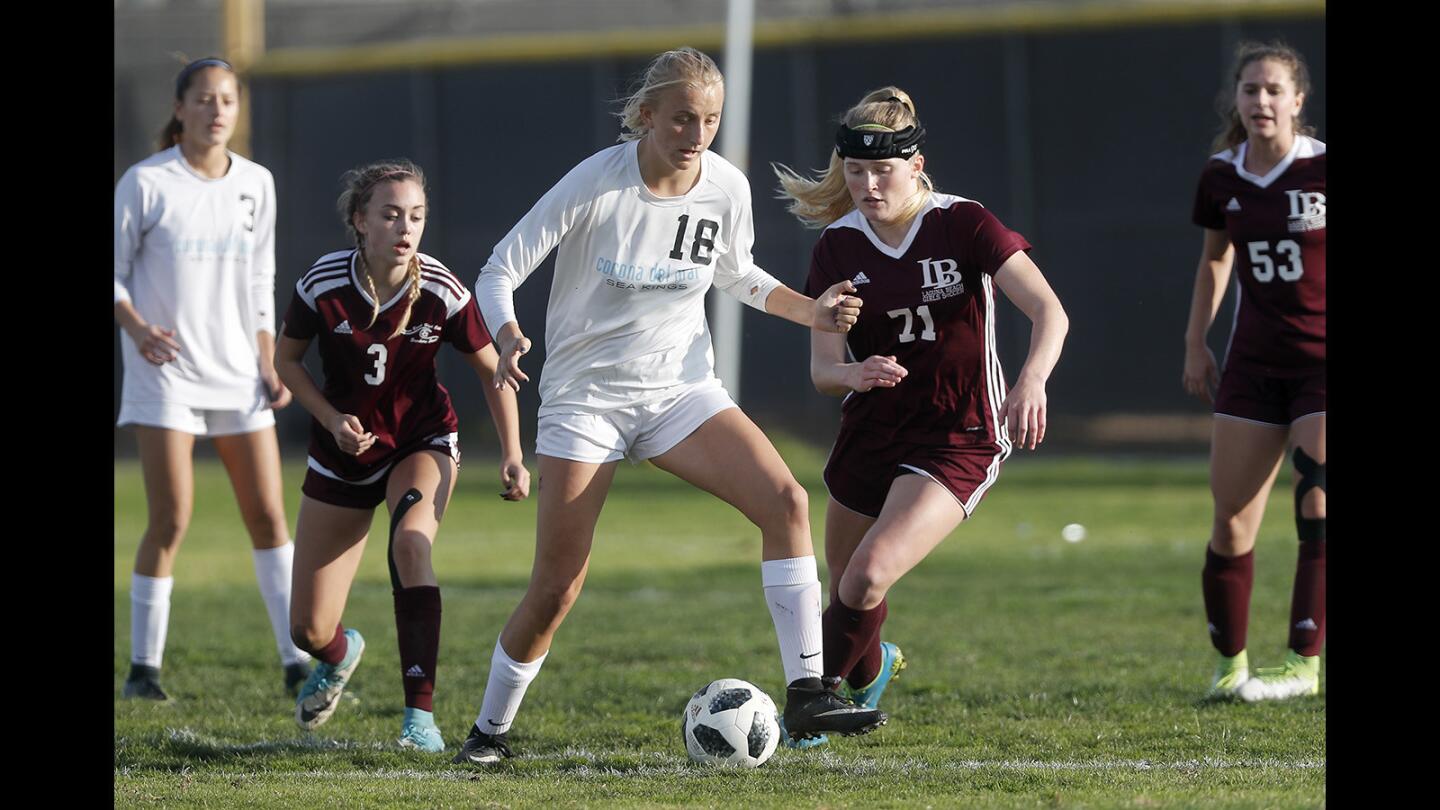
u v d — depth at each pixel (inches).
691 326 730.2
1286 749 746.2
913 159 753.6
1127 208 3403.1
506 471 792.3
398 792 656.4
